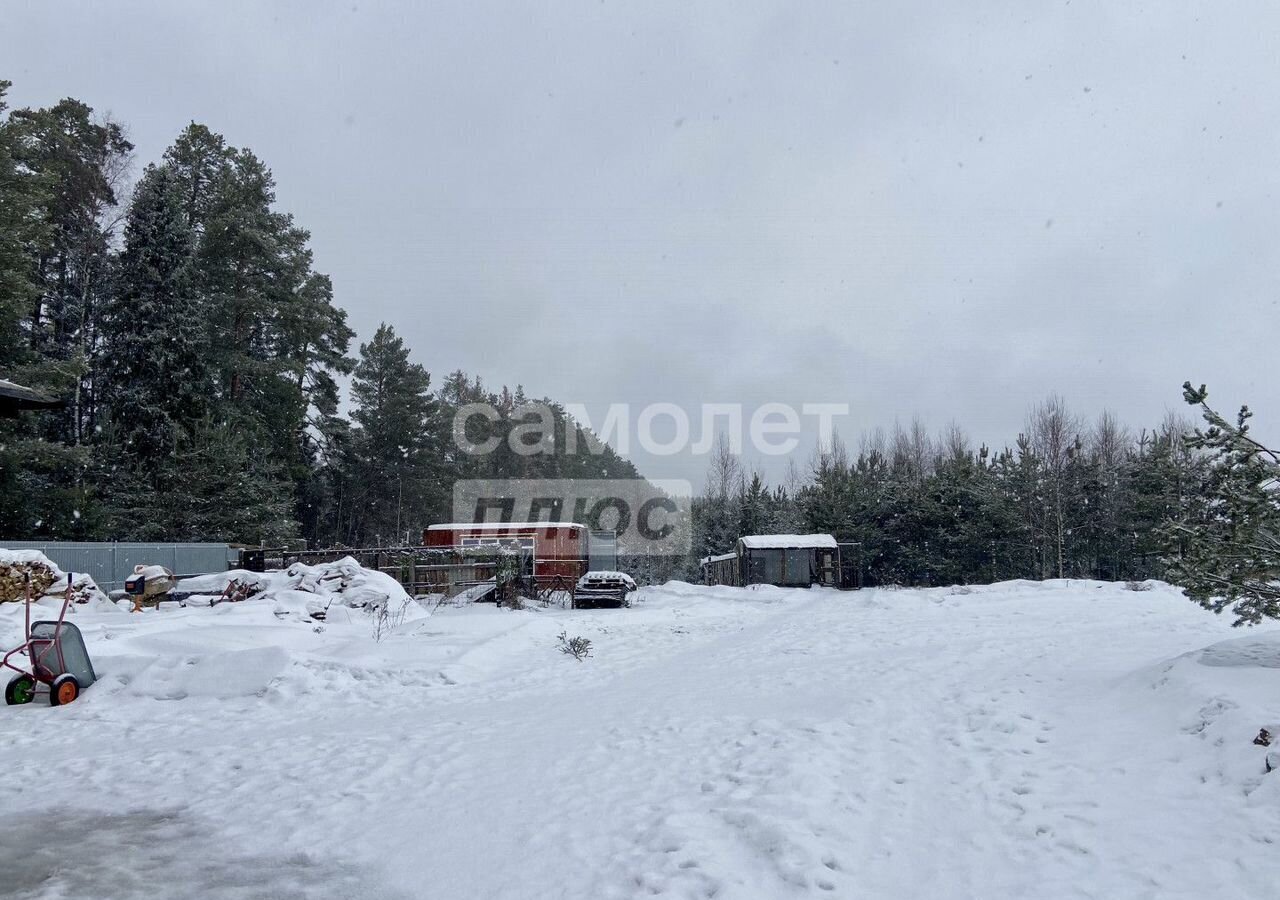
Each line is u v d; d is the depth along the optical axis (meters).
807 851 4.18
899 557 36.25
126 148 35.72
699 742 6.57
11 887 4.25
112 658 10.70
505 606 23.48
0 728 8.42
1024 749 5.69
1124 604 16.45
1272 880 3.49
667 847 4.38
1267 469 6.23
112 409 30.67
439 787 5.84
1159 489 30.89
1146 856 3.86
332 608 17.08
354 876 4.36
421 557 26.08
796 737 6.38
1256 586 6.27
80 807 5.63
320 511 46.81
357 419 50.50
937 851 4.23
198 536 28.36
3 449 22.92
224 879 4.34
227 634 12.16
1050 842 4.15
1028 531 34.34
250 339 37.97
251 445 33.09
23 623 12.73
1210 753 4.89
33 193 25.44
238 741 7.68
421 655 12.02
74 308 33.66
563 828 4.84
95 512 26.41
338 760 6.71
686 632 16.92
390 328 51.53
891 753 5.90
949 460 40.72
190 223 35.47
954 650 10.68
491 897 4.00
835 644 12.91
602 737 7.00
